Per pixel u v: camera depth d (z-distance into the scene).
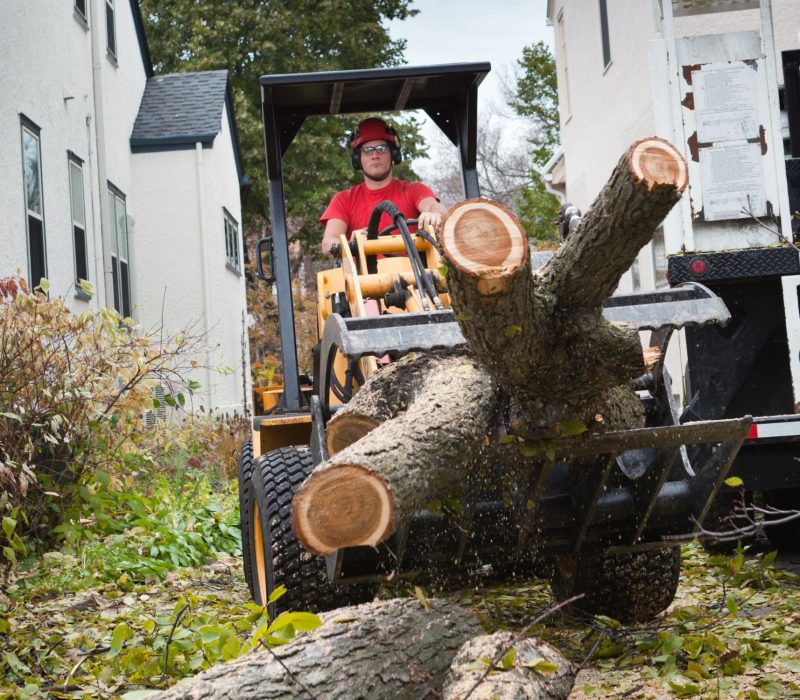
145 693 3.13
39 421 6.98
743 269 6.29
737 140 6.65
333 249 5.97
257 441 5.65
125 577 6.55
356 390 5.43
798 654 4.29
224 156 21.08
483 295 3.13
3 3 10.65
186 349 9.81
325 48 36.12
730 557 6.54
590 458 4.03
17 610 5.67
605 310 3.93
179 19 35.41
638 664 4.32
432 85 6.73
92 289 7.59
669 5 6.72
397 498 3.08
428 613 3.66
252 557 5.54
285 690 3.09
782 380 6.44
